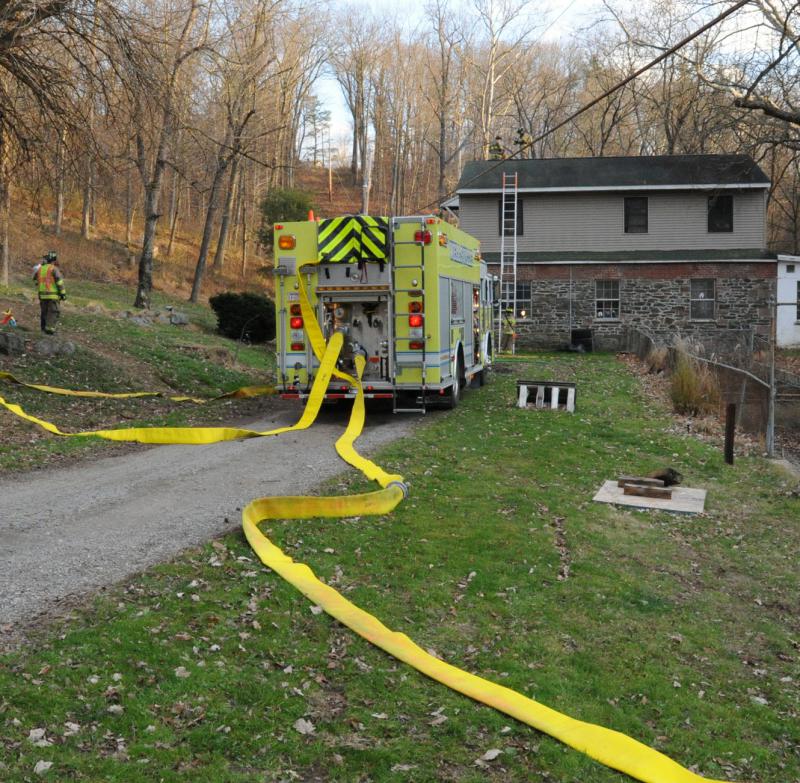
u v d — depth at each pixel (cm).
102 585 602
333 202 7625
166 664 489
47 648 491
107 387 1634
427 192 8088
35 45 1498
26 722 414
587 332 3281
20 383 1483
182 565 648
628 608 671
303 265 1402
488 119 5672
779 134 2964
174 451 1162
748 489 1088
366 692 488
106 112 1617
